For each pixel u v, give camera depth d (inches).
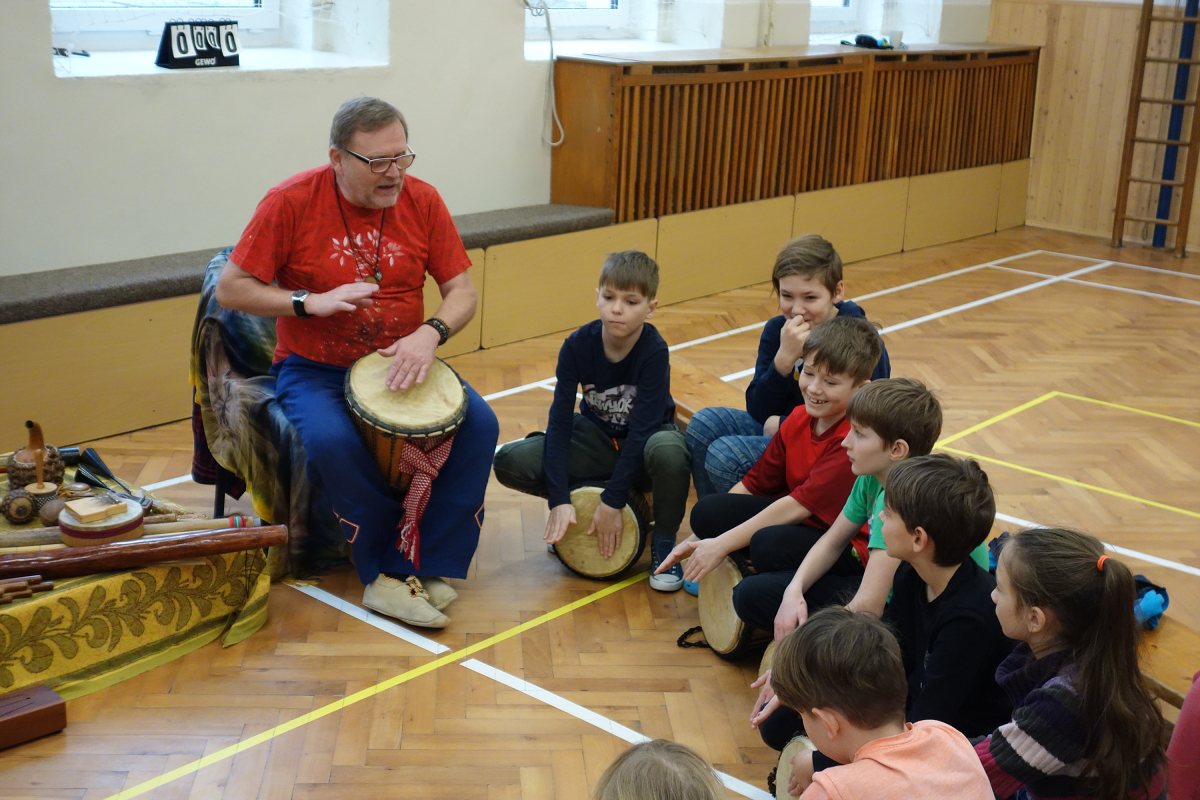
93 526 104.1
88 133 163.6
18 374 148.2
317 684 104.5
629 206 223.3
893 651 64.1
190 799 88.6
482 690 104.7
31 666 99.0
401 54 196.4
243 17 199.0
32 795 88.1
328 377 120.1
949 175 296.0
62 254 164.9
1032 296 251.0
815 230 264.4
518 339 209.0
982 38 322.0
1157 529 141.0
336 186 118.6
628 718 101.3
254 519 112.3
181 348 163.2
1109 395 189.5
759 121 244.7
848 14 309.4
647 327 123.2
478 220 206.1
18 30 154.2
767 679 93.4
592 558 124.4
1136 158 302.0
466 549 118.2
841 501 102.0
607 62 212.5
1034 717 70.4
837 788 60.4
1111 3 297.4
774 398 122.6
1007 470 157.6
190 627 108.7
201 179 177.0
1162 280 268.7
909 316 232.7
